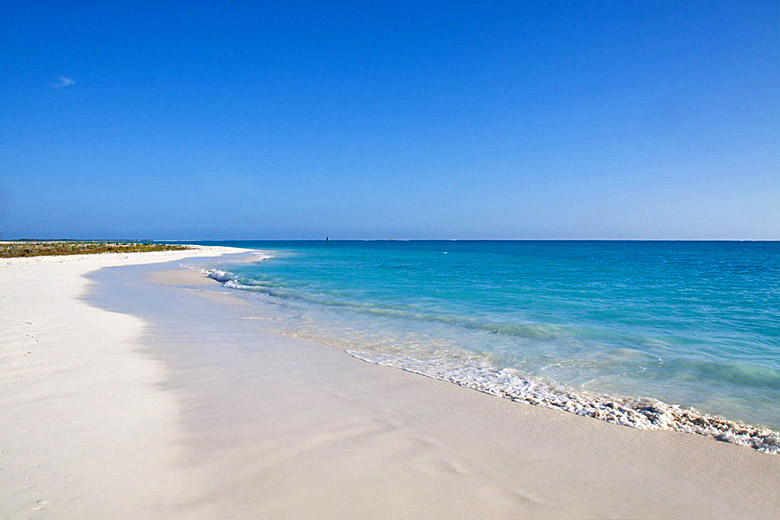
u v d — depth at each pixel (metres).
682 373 8.54
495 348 10.50
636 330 12.44
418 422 6.00
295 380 7.84
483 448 5.20
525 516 3.82
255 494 4.01
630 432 5.76
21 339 9.52
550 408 6.64
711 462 4.96
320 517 3.68
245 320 13.86
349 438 5.39
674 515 3.94
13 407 5.84
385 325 13.19
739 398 7.23
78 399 6.22
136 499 3.83
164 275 29.84
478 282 25.72
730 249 103.69
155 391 6.83
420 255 68.62
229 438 5.25
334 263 45.94
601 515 3.90
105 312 13.81
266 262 47.38
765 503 4.18
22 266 31.33
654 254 73.19
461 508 3.90
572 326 12.88
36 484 3.99
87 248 61.59
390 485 4.27
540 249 104.31
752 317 14.41
